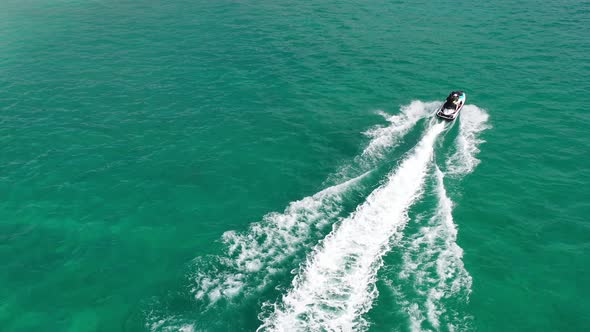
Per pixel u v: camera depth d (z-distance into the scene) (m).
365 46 74.19
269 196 39.59
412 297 29.12
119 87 60.09
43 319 28.59
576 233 35.28
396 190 39.31
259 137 48.78
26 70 65.44
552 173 42.72
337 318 27.64
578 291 30.14
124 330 27.72
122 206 38.41
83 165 43.75
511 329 27.41
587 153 45.72
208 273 31.33
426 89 59.50
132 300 29.66
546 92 58.19
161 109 54.50
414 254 32.50
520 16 88.50
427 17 88.50
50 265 32.47
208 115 53.25
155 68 66.31
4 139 47.75
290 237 34.28
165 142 47.75
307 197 38.69
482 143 47.34
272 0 103.12
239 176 42.41
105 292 30.28
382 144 46.84
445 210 37.00
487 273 31.42
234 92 59.06
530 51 71.19
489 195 39.56
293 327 27.08
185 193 40.00
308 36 79.12
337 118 52.66
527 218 36.97
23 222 36.50
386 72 64.69
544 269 31.92
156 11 95.88
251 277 30.81
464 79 62.16
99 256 33.25
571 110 53.81
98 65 67.31
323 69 65.88
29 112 53.44
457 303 28.88
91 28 84.81
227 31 82.56
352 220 35.56
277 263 31.86
